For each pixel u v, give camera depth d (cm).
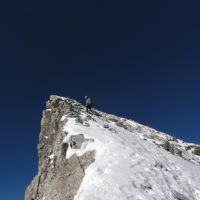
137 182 2320
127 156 2617
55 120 3744
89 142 2811
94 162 2552
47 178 3212
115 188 2195
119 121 4512
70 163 2745
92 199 2095
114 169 2409
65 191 2598
